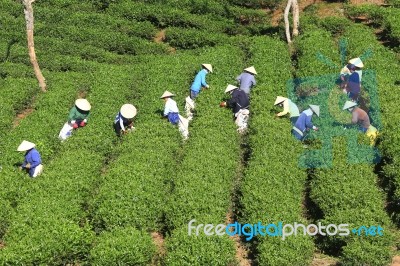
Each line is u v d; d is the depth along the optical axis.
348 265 19.72
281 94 29.56
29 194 23.22
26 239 20.61
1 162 25.64
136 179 23.33
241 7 41.06
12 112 30.91
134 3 41.12
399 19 35.59
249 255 21.38
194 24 39.19
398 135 24.48
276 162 24.03
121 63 36.38
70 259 20.97
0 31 38.75
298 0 41.34
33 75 34.88
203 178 23.39
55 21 40.28
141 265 20.33
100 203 22.50
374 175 23.47
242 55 34.97
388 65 31.38
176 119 27.81
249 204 22.03
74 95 31.98
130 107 27.55
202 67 31.67
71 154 25.59
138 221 21.81
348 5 39.19
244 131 27.75
